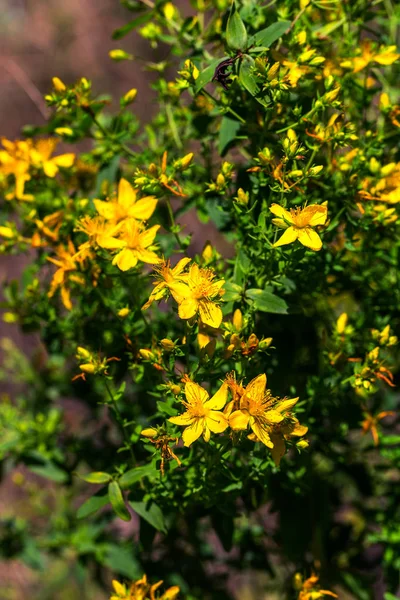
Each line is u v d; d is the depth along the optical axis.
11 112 1.49
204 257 0.53
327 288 0.56
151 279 0.61
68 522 0.74
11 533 0.74
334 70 0.55
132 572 0.67
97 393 0.67
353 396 0.58
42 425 0.66
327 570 0.63
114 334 0.57
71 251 0.54
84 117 0.58
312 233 0.47
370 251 0.57
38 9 1.61
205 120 0.57
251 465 0.51
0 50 1.55
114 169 0.59
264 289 0.52
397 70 0.63
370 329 0.57
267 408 0.47
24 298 0.64
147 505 0.52
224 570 0.78
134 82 1.49
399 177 0.53
